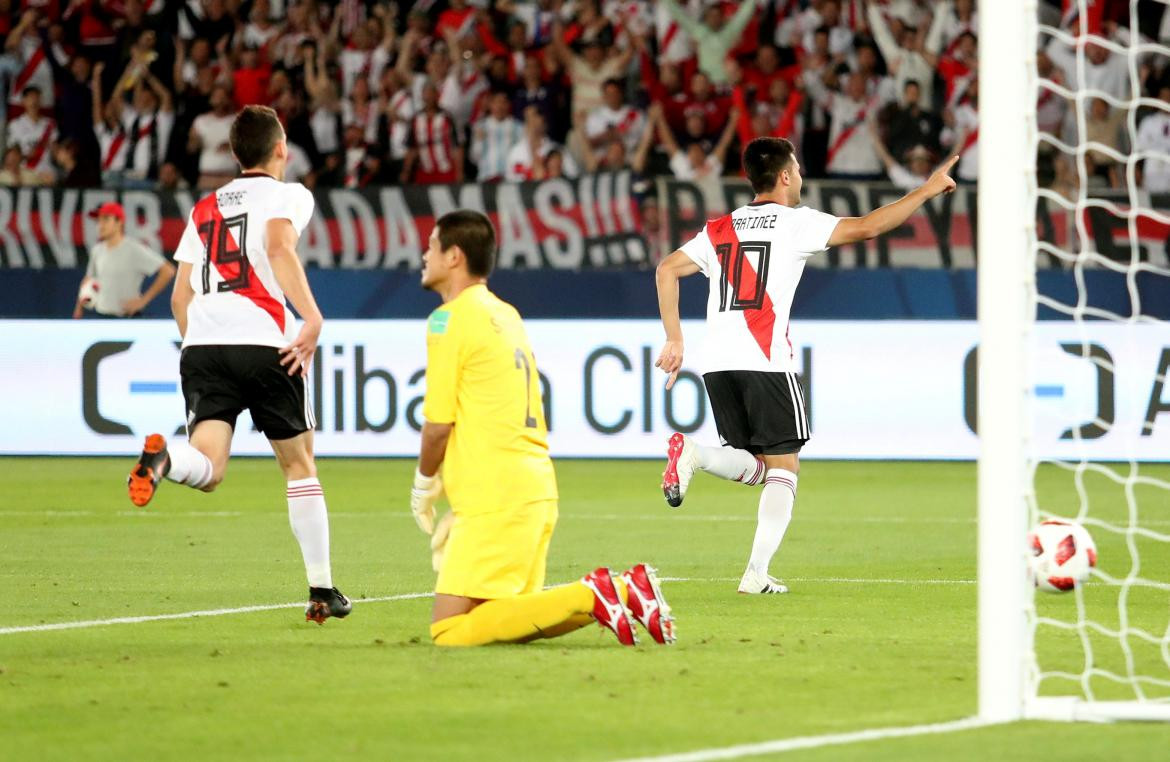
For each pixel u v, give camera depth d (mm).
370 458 52562
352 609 23750
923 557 30703
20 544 32781
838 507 40094
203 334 21922
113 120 63438
